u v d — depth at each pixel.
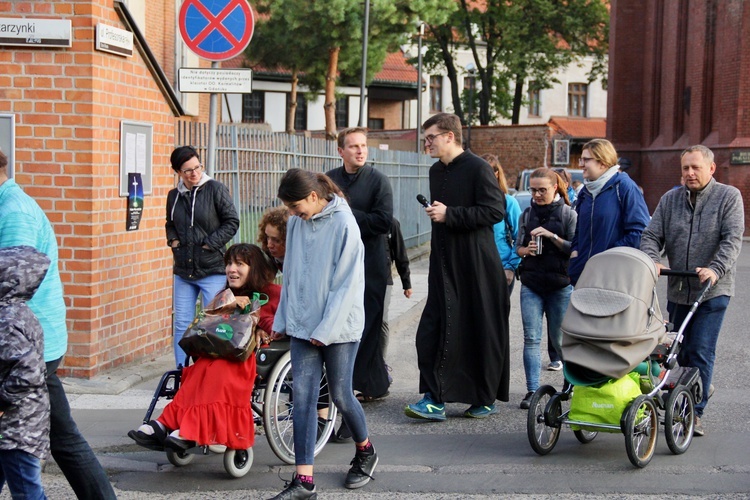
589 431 6.58
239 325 5.71
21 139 7.87
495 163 9.50
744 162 31.73
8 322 3.99
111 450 6.44
